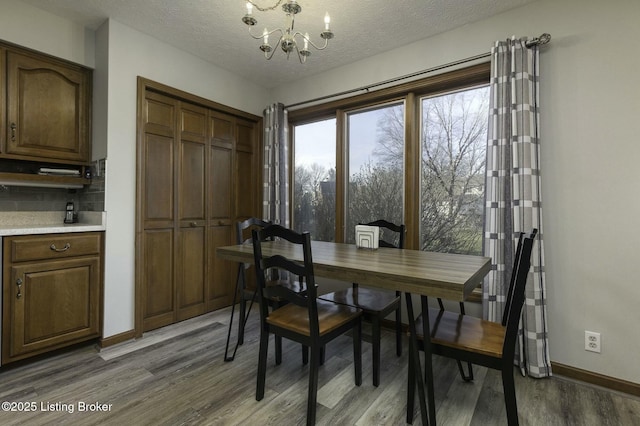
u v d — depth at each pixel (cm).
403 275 137
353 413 162
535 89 203
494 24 226
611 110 186
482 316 223
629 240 181
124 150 246
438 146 267
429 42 256
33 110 228
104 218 236
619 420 158
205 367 207
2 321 192
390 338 258
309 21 235
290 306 192
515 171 204
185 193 291
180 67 281
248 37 262
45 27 228
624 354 182
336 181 318
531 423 155
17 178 223
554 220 201
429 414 146
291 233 155
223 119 325
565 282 198
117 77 241
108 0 215
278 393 179
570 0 198
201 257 305
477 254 248
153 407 166
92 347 234
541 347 196
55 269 212
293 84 345
